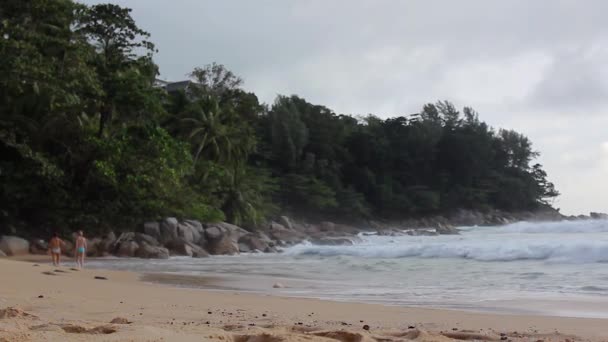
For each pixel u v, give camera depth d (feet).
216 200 169.48
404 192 331.57
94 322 21.99
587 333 23.32
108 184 126.00
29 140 123.65
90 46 133.90
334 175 299.17
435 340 20.58
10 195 116.78
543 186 423.23
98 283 45.29
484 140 383.86
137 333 16.98
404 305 36.65
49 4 120.78
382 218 317.22
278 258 105.81
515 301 38.78
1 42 108.58
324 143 319.27
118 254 113.39
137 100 132.67
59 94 117.80
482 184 370.73
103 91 127.13
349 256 100.94
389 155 344.90
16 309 23.99
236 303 34.45
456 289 48.16
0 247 104.12
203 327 21.09
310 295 43.86
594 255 74.38
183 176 152.66
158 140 131.95
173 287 48.83
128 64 143.33
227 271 73.77
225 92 237.04
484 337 22.08
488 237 184.65
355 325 25.27
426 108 404.98
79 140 127.34
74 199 123.54
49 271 55.06
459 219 339.98
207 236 131.23
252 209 180.04
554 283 51.26
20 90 112.88
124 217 125.29
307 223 266.57
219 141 191.11
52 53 124.16
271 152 288.51
